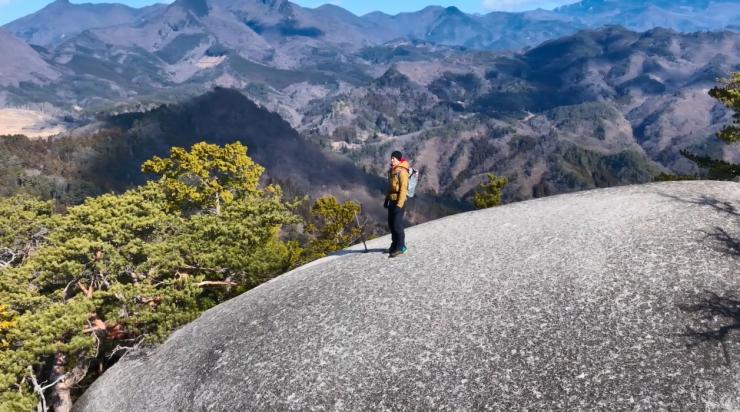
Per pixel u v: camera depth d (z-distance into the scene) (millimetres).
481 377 8641
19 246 29547
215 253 21844
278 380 10070
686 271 9766
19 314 16844
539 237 12625
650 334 8578
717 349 8055
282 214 25828
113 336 19125
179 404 10992
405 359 9484
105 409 12570
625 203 13523
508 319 9719
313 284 13578
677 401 7441
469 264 12102
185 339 14117
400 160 13062
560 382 8148
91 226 20453
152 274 19750
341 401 9070
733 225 11031
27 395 14250
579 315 9336
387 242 15867
